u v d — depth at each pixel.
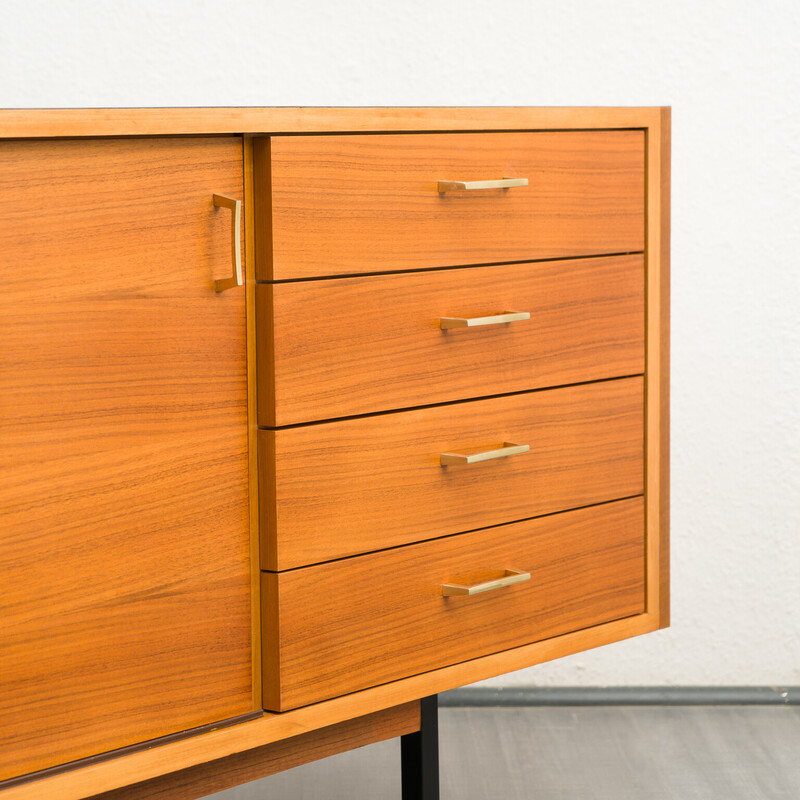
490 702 1.98
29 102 1.74
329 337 1.06
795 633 2.03
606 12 1.92
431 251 1.13
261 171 1.01
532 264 1.21
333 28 1.85
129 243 0.95
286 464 1.05
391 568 1.14
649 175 1.30
